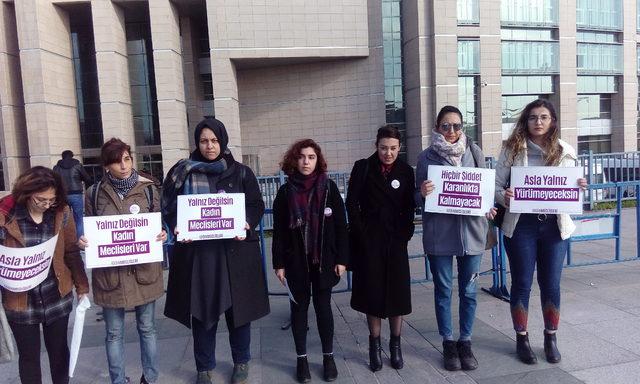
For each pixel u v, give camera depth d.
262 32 27.66
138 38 29.80
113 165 3.27
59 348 3.12
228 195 3.41
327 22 28.55
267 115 31.47
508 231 3.73
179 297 3.42
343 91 30.23
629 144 36.84
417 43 27.77
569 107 32.88
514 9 31.33
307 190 3.61
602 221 6.46
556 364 3.70
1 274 2.82
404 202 3.70
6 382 3.89
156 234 3.34
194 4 27.58
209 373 3.64
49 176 2.88
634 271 6.37
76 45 29.64
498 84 29.69
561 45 32.44
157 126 30.20
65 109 27.64
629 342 4.04
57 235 2.98
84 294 3.21
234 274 3.44
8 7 26.81
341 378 3.68
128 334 4.93
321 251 3.53
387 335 4.59
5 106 26.73
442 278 3.77
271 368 3.94
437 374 3.68
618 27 35.50
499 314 4.93
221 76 27.38
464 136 3.79
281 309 5.61
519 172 3.64
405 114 29.91
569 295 5.38
